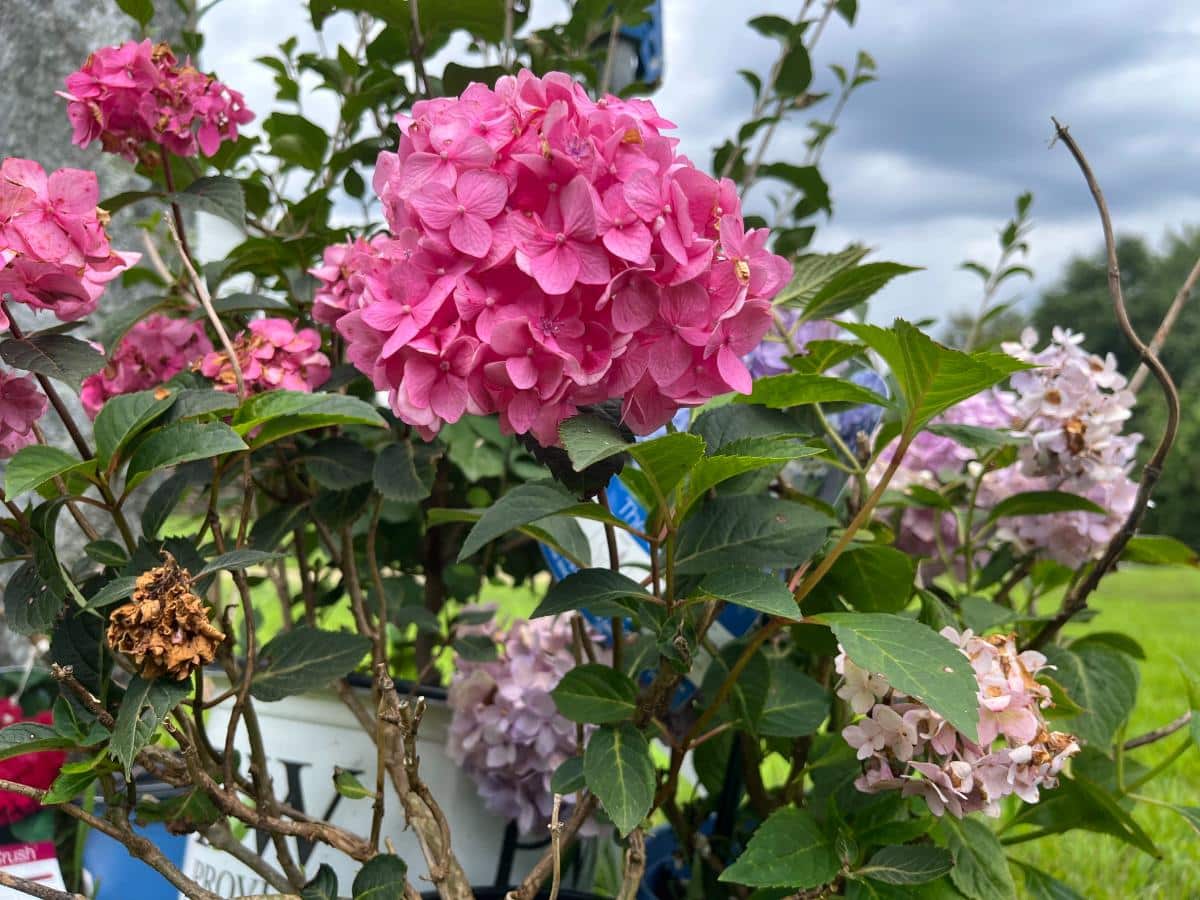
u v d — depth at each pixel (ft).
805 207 8.70
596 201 3.43
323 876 4.29
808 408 6.01
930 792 4.39
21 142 9.56
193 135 5.74
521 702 5.82
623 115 3.66
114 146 5.60
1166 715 12.62
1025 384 6.59
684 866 6.81
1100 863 8.21
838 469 6.11
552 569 6.05
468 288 3.51
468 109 3.72
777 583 3.99
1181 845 8.45
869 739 4.45
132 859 6.04
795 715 5.26
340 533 7.32
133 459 4.06
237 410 4.37
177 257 8.41
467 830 6.08
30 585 4.17
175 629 3.54
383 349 3.69
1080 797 5.61
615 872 7.56
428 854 4.59
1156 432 88.17
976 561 7.54
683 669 4.12
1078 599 5.85
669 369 3.65
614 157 3.57
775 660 6.10
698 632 4.57
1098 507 6.02
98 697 4.04
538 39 7.34
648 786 4.21
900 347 3.97
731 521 4.71
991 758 4.30
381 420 4.34
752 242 3.81
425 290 3.60
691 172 3.67
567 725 5.86
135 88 5.38
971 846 4.80
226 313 6.32
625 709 4.58
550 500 4.27
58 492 4.50
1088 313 149.69
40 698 6.69
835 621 4.04
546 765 5.82
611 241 3.42
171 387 5.29
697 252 3.58
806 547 4.53
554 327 3.53
